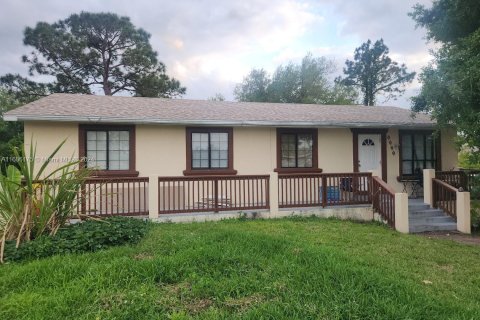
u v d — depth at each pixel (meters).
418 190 13.37
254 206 9.80
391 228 9.56
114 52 31.95
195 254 5.10
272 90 40.88
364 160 13.10
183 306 3.87
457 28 10.81
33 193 6.25
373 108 16.34
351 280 4.45
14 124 18.97
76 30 30.25
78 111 10.32
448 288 4.95
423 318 3.74
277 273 4.69
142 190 10.55
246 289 4.25
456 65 8.90
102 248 5.78
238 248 5.61
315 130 12.65
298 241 6.67
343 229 8.54
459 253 7.03
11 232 6.04
